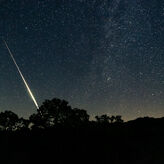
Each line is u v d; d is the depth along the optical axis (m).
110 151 24.70
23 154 25.77
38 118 37.88
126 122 34.12
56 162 23.33
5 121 38.19
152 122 32.06
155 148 24.34
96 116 39.28
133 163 21.73
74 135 30.05
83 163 22.69
